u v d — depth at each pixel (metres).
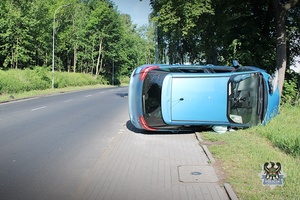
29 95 29.45
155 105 10.90
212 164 6.93
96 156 8.10
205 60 30.12
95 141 9.94
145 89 10.91
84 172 6.73
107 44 69.44
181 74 10.73
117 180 6.07
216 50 23.97
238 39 18.47
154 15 19.83
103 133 11.31
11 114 16.20
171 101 10.62
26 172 6.75
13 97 26.41
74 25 59.53
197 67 11.53
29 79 36.69
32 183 6.05
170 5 17.94
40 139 10.16
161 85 10.88
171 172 6.48
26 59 43.41
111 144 9.36
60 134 11.05
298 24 18.89
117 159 7.61
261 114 11.26
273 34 18.94
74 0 58.03
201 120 10.65
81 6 67.12
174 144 9.28
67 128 12.28
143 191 5.46
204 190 5.41
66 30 57.28
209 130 11.20
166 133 11.21
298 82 19.03
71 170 6.88
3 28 40.72
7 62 41.41
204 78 10.66
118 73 78.00
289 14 18.84
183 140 9.91
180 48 36.84
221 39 20.23
